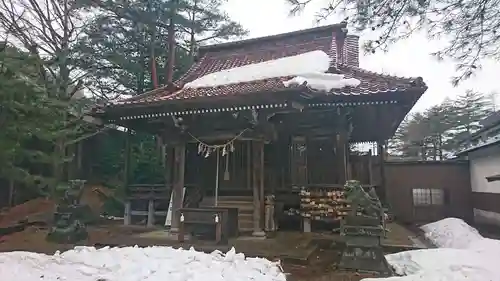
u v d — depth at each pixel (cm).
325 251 723
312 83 791
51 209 1300
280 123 955
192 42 1827
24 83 793
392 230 1008
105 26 1580
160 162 1653
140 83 1744
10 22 1405
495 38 357
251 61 1198
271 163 974
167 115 877
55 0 1536
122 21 1614
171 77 1662
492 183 1146
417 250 680
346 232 591
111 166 1738
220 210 772
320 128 935
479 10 346
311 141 954
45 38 1476
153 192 1084
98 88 1695
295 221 948
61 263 550
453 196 1341
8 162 894
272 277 503
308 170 947
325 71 920
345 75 886
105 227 1034
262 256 648
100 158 1747
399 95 729
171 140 934
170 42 1677
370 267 557
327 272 567
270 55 1202
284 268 591
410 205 1362
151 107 855
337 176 914
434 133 2545
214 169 1035
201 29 1778
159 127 1030
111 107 880
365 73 888
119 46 1648
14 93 784
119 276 489
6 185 1380
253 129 859
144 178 1608
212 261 551
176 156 928
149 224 1070
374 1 367
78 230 831
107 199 1420
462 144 2141
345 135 909
